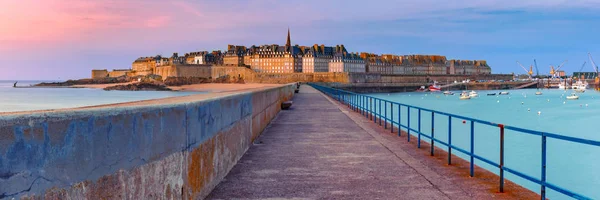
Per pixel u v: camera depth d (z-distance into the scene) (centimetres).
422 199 695
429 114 5484
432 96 14650
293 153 1090
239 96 994
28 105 7812
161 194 497
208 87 17150
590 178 2159
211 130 722
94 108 380
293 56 18962
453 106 9638
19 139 279
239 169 893
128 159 420
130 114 426
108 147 384
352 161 996
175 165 543
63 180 322
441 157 1045
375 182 802
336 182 802
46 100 9500
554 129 5262
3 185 266
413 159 1020
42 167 299
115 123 397
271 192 729
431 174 864
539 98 12888
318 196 710
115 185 396
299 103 3091
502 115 7325
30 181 288
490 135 3503
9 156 271
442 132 3678
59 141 317
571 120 6406
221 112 798
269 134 1441
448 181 807
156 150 486
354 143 1263
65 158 324
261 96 1486
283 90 2714
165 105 516
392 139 1352
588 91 18738
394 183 795
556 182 2117
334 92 4350
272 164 952
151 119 473
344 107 2756
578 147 2953
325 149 1156
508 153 2750
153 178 475
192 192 614
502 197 700
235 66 19112
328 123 1795
